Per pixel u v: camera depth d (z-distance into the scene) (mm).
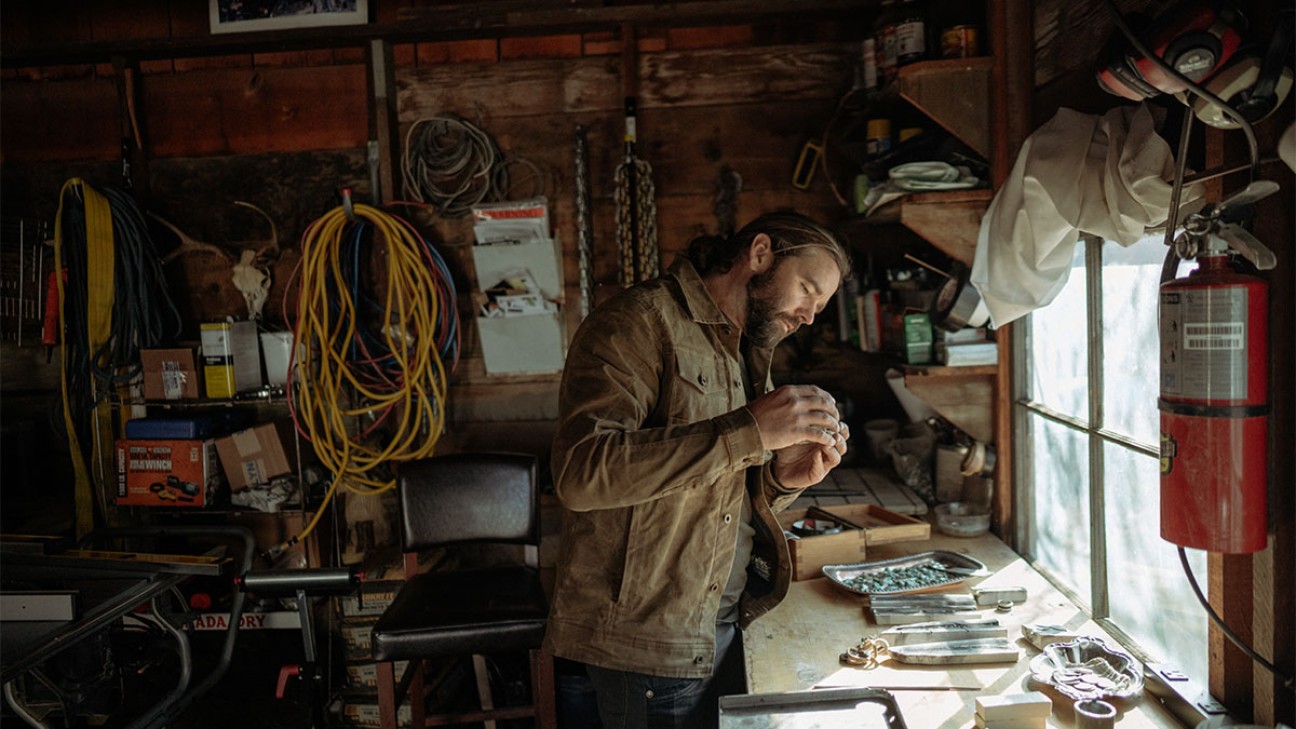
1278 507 1157
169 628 2420
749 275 1531
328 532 3314
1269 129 1125
